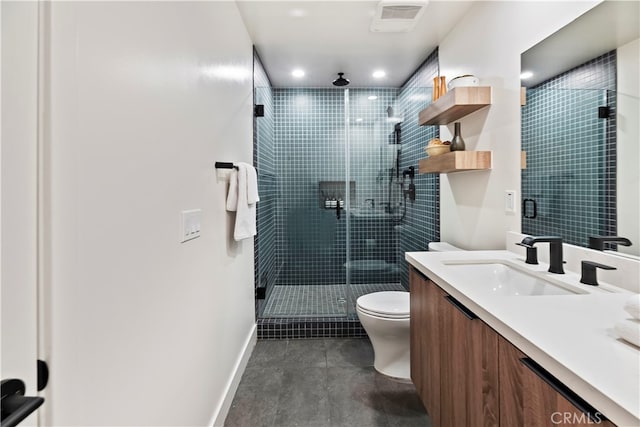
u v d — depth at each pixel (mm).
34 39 575
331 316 2777
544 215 1487
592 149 1229
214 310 1563
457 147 2027
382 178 3666
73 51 657
